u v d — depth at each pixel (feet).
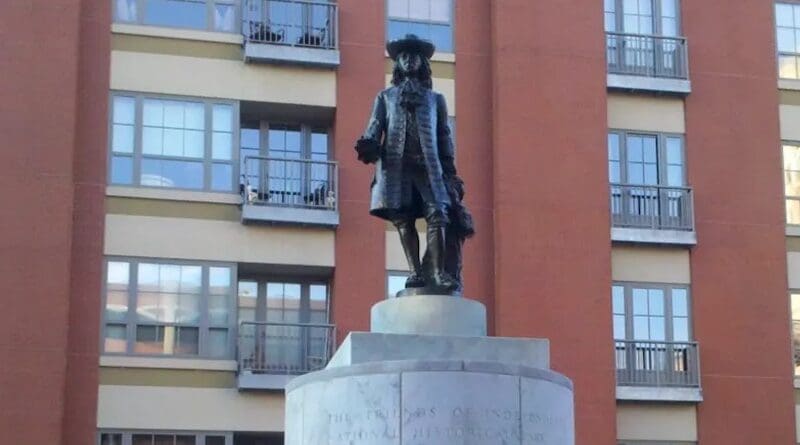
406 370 38.70
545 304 91.66
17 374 83.51
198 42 92.53
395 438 38.29
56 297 85.15
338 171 92.27
